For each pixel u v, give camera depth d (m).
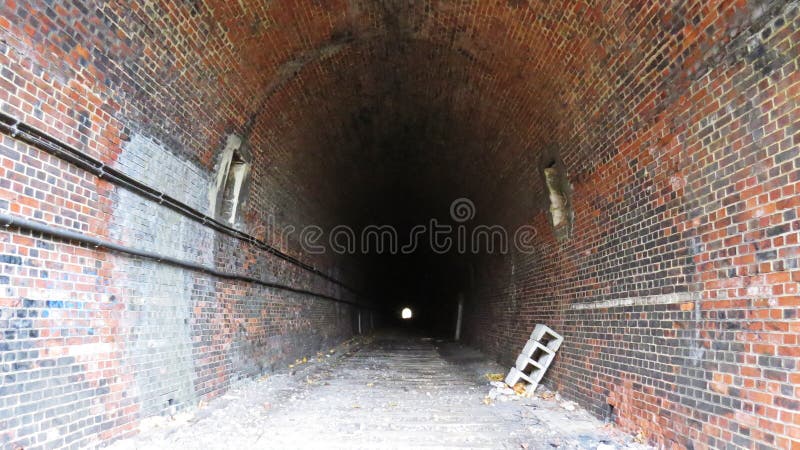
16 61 3.86
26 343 3.88
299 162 10.85
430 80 9.81
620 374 5.87
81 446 4.40
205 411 6.44
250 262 8.84
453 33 7.95
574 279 7.52
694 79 4.41
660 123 5.00
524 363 8.32
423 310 30.92
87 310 4.60
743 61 3.81
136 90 5.32
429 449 5.16
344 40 8.34
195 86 6.33
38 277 4.05
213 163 7.39
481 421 6.34
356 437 5.56
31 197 4.01
